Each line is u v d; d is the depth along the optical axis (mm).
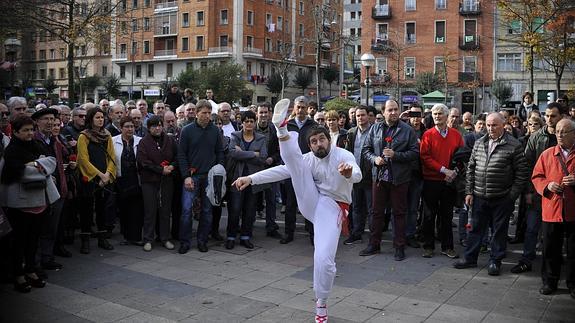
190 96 13219
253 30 58812
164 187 7547
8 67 17875
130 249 7508
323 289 4562
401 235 7023
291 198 7898
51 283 5887
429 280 6105
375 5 49250
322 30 24594
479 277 6242
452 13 46375
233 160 7625
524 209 7910
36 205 5520
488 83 45125
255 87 57750
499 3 20141
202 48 58719
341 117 9898
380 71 49281
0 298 5367
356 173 4566
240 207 7598
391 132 7105
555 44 19797
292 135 4664
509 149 6199
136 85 63688
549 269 5617
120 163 7531
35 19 15188
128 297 5449
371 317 4930
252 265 6730
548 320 4867
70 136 7758
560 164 5512
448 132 7168
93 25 16797
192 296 5496
